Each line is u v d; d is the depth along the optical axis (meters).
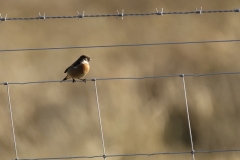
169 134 13.75
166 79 14.66
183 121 13.92
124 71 14.93
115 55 15.93
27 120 13.45
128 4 19.22
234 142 13.84
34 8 18.56
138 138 13.34
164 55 16.00
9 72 14.71
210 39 16.64
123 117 13.56
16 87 14.13
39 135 13.27
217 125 13.98
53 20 17.97
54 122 13.47
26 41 16.41
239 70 15.38
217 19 17.91
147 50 16.25
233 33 16.92
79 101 13.86
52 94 14.00
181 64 15.54
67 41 16.70
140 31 17.44
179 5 18.91
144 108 13.88
